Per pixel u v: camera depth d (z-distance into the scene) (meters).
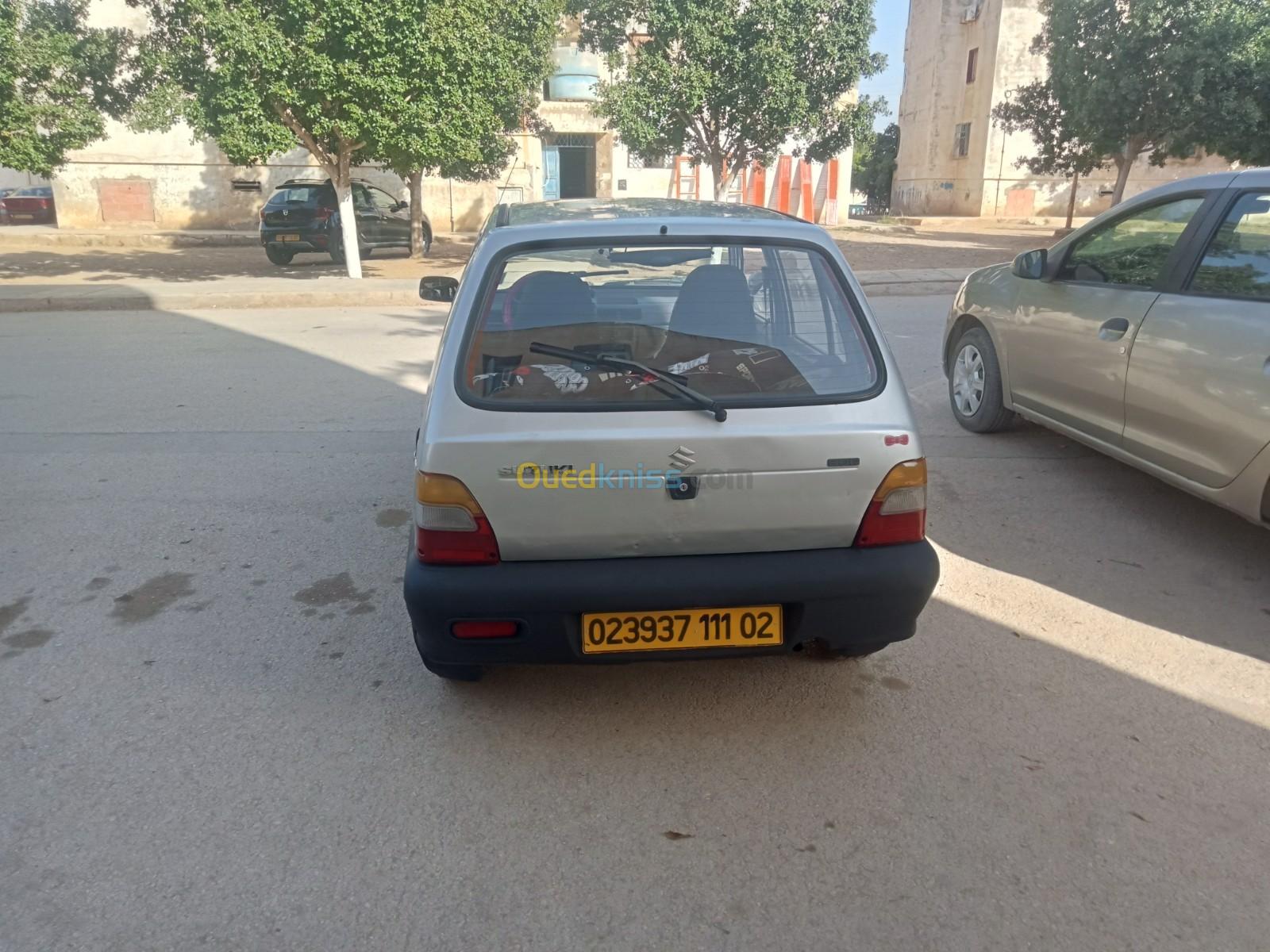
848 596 2.84
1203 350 4.12
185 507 5.13
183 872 2.50
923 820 2.68
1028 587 4.11
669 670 3.49
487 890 2.43
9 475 5.66
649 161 27.81
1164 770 2.89
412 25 12.56
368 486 5.43
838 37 16.73
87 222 25.28
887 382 2.95
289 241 17.75
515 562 2.79
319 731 3.12
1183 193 4.61
